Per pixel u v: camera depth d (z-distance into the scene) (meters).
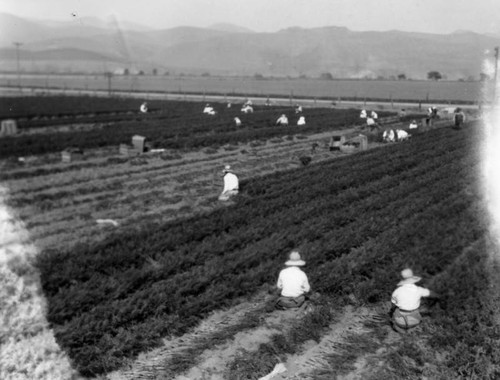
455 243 20.66
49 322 14.37
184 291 16.05
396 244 20.27
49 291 16.33
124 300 15.20
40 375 12.08
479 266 18.38
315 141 52.25
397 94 144.38
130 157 41.19
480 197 28.86
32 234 21.89
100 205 26.77
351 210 25.28
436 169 36.38
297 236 20.88
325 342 13.95
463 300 15.47
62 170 35.47
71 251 19.22
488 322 14.35
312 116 74.44
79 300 15.16
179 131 55.06
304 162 39.03
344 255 19.47
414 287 14.34
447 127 62.22
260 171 37.16
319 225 22.41
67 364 12.55
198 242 20.73
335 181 31.62
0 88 136.38
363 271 18.02
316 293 16.62
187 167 37.91
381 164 37.97
